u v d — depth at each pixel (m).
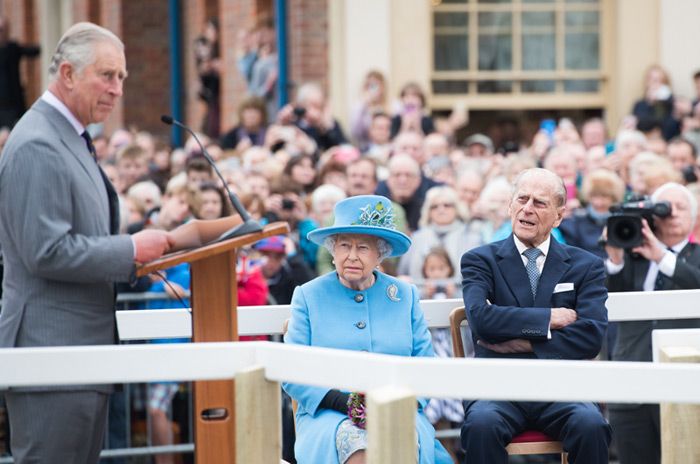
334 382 8.77
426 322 12.04
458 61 32.97
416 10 31.80
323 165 22.97
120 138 28.92
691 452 10.40
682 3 31.77
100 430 10.38
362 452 10.65
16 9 56.91
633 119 28.50
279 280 17.91
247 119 29.64
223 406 9.40
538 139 26.33
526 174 11.97
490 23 33.00
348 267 11.27
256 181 20.34
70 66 9.90
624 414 13.86
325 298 11.45
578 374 8.59
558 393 8.59
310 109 28.69
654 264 14.19
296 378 8.94
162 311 11.78
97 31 9.97
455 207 19.53
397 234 11.18
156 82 46.41
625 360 14.18
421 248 19.31
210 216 18.11
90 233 9.95
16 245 9.76
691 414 10.38
